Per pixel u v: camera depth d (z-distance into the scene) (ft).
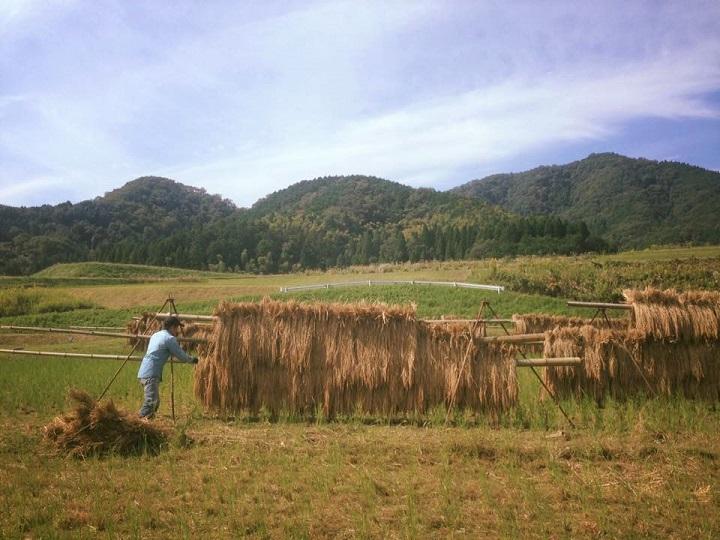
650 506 20.26
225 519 19.08
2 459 25.30
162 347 32.42
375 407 34.24
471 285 130.93
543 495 21.27
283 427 31.91
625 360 37.04
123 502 20.49
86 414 27.07
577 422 32.58
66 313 141.18
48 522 18.94
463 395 33.78
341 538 17.93
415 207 598.34
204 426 31.78
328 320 35.19
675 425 30.63
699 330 37.22
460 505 20.44
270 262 401.29
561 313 111.75
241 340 34.96
